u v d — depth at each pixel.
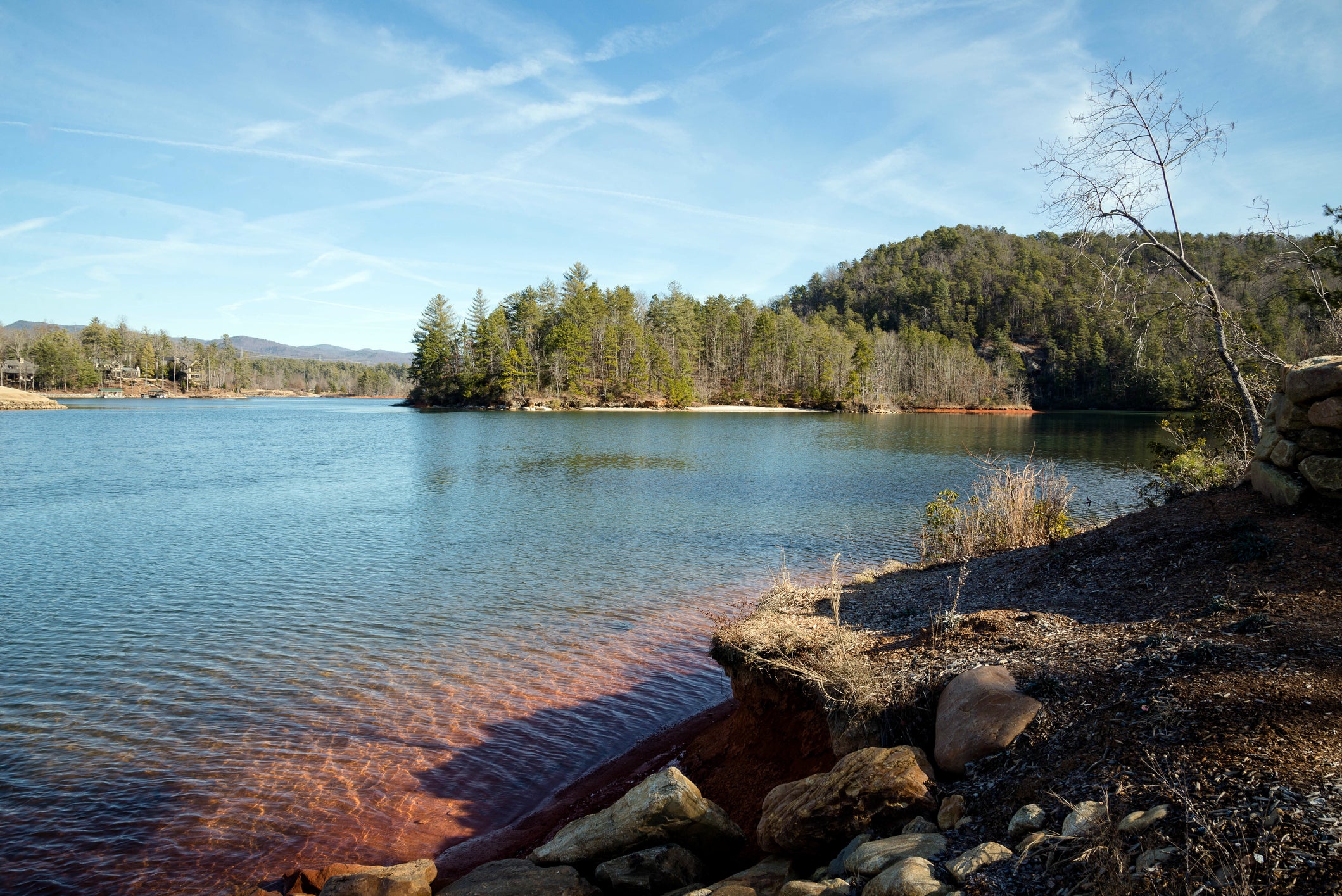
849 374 126.31
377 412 107.75
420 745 8.18
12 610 12.97
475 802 7.12
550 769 7.74
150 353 177.00
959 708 5.52
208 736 8.29
